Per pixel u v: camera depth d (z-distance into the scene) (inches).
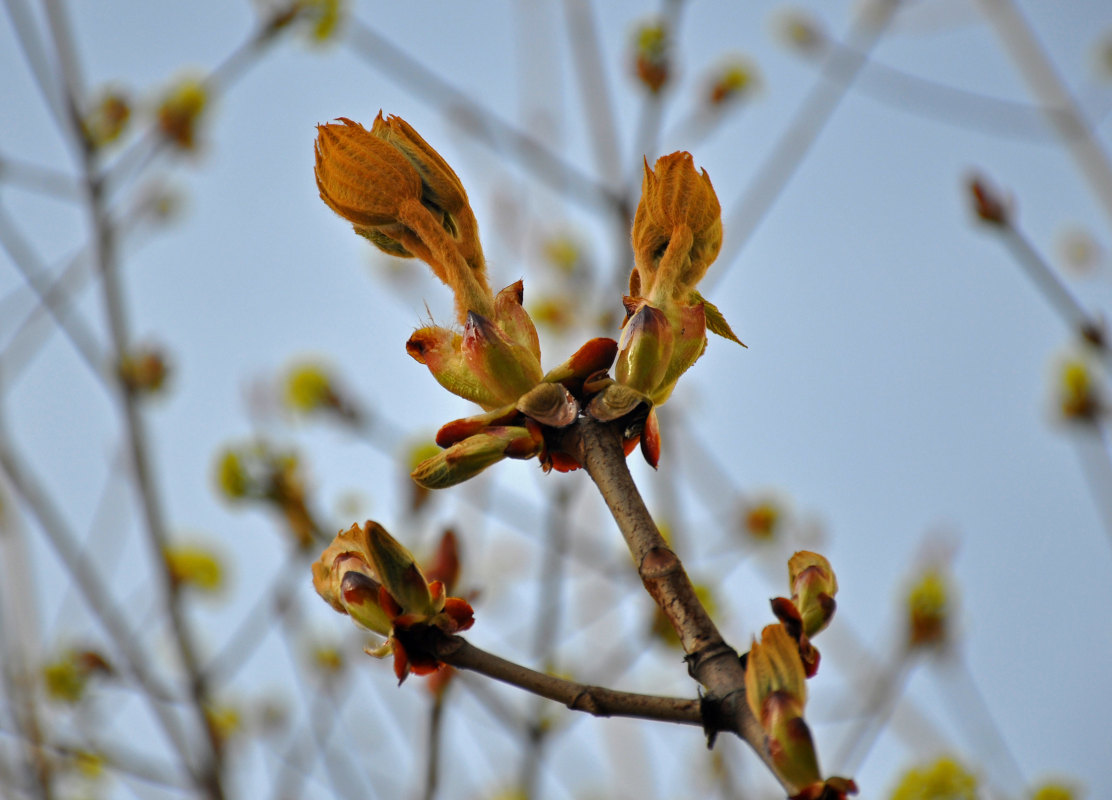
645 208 47.1
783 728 43.4
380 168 46.6
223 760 94.7
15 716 95.2
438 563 54.3
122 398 107.4
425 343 46.6
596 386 46.0
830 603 45.6
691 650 44.6
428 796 58.2
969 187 94.7
